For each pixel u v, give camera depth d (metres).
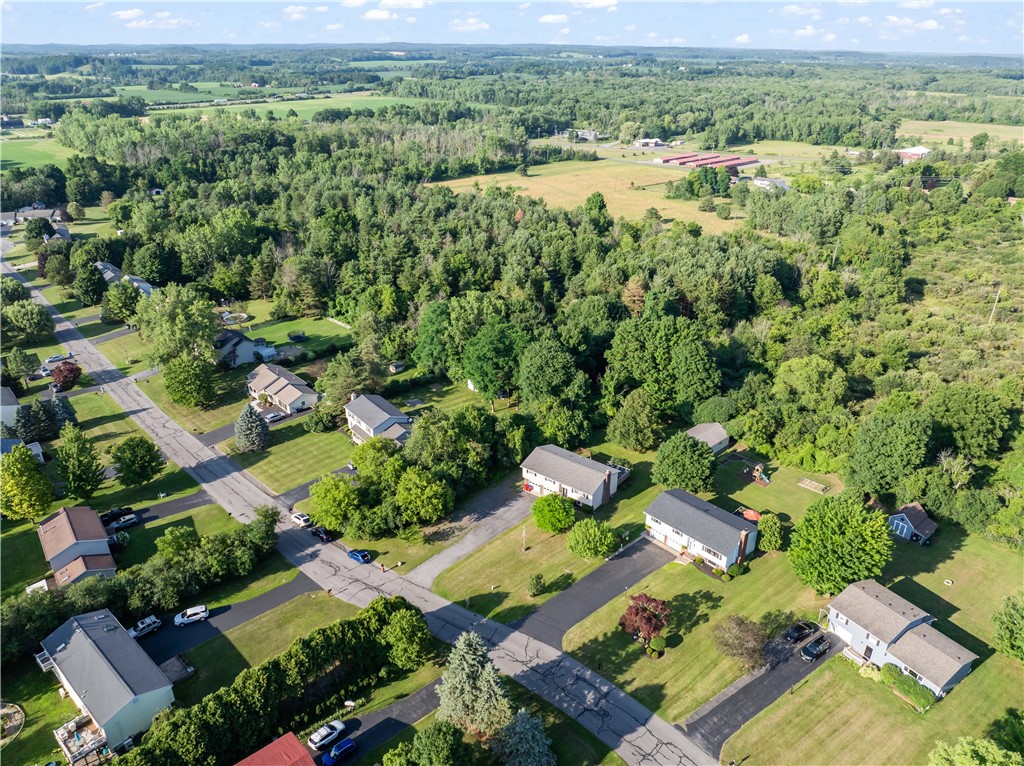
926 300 157.38
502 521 88.56
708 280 139.50
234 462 103.44
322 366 132.62
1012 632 65.50
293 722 59.97
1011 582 76.81
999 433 91.06
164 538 77.75
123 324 155.38
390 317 149.88
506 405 117.62
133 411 118.62
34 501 86.69
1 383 121.31
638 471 98.94
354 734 59.41
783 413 101.88
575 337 117.56
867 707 61.69
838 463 94.00
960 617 71.94
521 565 80.56
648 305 132.38
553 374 107.50
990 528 82.81
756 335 125.75
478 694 56.66
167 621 72.62
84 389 125.94
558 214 197.00
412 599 75.44
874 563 71.31
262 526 81.12
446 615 73.12
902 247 180.00
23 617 67.38
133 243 182.50
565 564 80.56
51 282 178.12
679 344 111.12
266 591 76.94
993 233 189.38
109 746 58.03
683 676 65.12
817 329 131.75
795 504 90.50
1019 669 65.62
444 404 119.00
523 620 72.25
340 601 75.19
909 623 65.31
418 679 65.06
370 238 175.75
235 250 176.25
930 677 61.41
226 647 68.88
